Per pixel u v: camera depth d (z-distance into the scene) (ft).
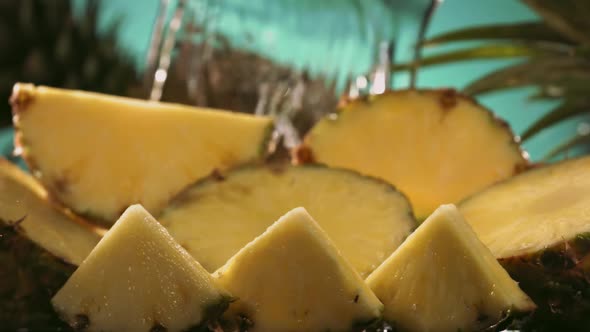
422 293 0.94
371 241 1.10
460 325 0.93
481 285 0.93
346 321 0.91
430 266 0.94
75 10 4.51
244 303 0.92
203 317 0.89
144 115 1.30
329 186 1.18
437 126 1.38
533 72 2.33
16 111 1.28
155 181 1.27
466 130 1.38
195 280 0.90
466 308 0.93
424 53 3.89
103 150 1.27
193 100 2.07
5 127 4.32
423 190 1.35
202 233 1.12
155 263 0.91
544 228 1.07
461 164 1.37
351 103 1.40
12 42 4.51
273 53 2.12
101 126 1.28
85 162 1.26
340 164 1.36
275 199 1.16
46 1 4.76
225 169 1.22
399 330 0.94
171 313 0.90
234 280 0.93
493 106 4.49
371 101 1.40
